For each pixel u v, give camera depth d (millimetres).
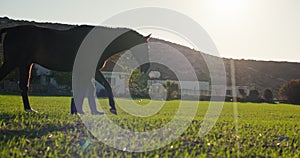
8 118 12742
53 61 15531
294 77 127562
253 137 11680
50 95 40469
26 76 15688
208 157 8242
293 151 9859
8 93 38906
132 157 7992
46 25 116875
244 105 39656
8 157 7070
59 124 11820
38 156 7418
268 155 9039
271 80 119500
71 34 15586
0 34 15570
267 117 23453
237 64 124812
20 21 119125
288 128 15844
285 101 57375
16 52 15352
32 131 10203
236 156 8469
